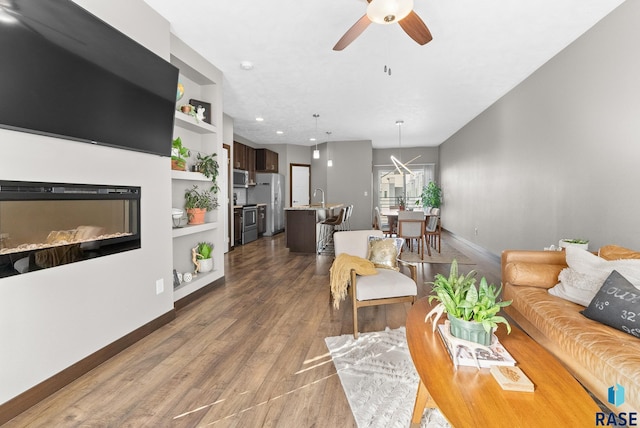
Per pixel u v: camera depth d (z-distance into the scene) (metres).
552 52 3.24
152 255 2.47
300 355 2.08
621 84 2.46
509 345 1.43
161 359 2.04
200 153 3.59
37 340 1.62
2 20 1.38
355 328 2.32
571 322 1.67
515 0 2.38
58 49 1.63
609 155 2.60
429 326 1.66
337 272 2.69
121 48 2.01
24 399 1.55
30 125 1.55
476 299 1.36
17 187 1.54
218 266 3.71
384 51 3.18
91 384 1.76
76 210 1.90
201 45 3.05
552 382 1.15
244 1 2.36
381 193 9.53
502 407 1.01
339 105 5.00
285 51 3.17
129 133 2.17
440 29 2.77
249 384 1.76
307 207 5.96
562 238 3.23
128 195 2.23
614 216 2.56
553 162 3.36
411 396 1.64
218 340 2.30
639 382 1.17
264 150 8.00
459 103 4.92
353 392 1.67
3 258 1.48
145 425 1.45
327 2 2.38
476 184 5.75
